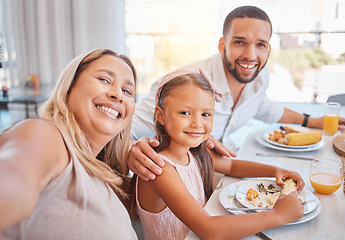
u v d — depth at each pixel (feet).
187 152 3.51
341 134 5.18
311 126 5.92
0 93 11.92
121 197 3.36
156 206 3.04
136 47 13.26
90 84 2.35
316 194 3.22
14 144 1.62
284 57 14.97
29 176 1.38
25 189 1.27
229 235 2.48
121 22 11.65
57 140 1.93
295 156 4.36
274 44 12.67
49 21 12.10
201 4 12.91
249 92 5.26
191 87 2.99
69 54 12.14
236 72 4.75
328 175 3.22
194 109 3.00
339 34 12.01
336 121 5.34
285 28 12.17
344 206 2.98
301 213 2.66
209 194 3.78
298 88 14.49
